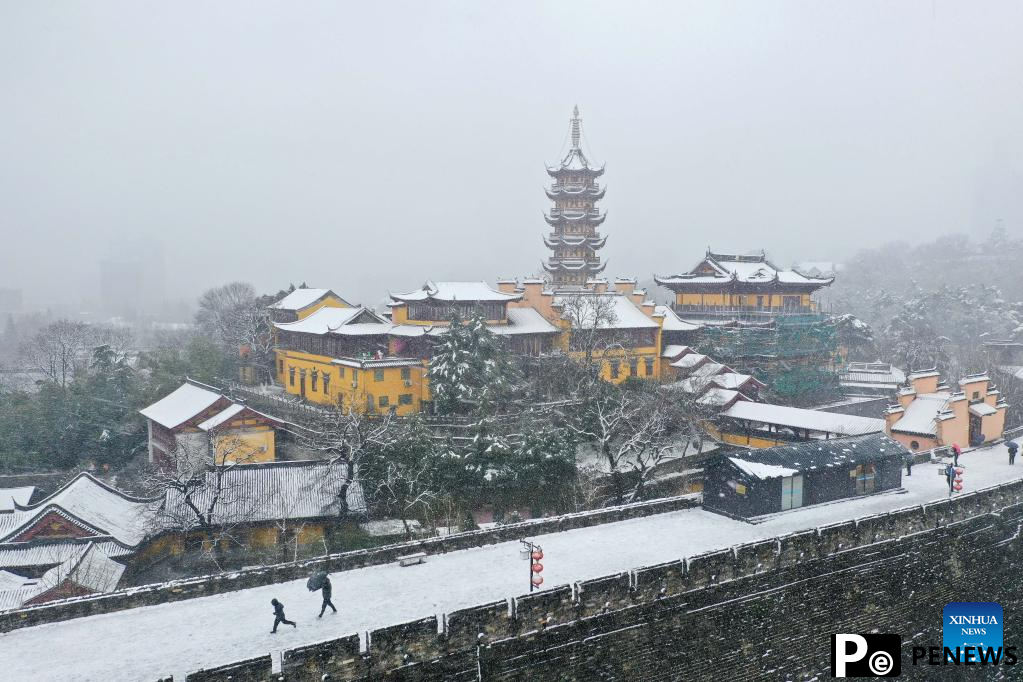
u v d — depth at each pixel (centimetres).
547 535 3609
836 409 8762
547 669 2614
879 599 3528
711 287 10794
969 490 4522
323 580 2675
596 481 6291
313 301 9794
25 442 8419
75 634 2562
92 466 8375
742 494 3869
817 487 4106
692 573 2947
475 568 3164
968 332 14225
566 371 8325
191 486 5488
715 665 3006
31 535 4953
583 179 12012
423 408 7900
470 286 8756
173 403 7894
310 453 6962
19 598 4166
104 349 9706
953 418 5938
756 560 3122
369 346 8344
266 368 10750
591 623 2706
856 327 11725
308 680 2222
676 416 7244
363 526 5672
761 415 7194
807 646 3278
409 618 2655
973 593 3975
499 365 7469
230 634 2547
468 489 5919
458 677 2448
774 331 9825
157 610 2758
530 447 6075
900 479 4466
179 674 2122
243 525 5325
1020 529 4288
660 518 3919
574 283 12081
